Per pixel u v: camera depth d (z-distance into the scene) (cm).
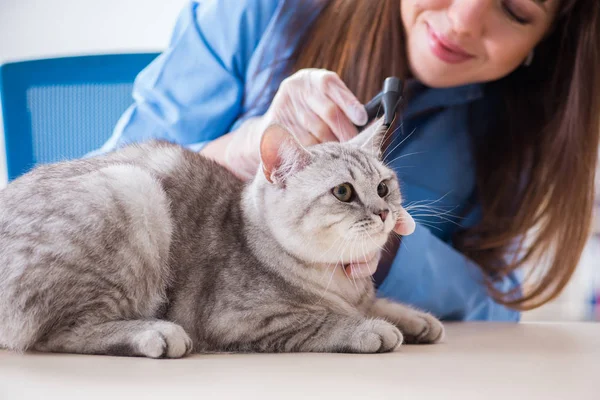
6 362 124
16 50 414
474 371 115
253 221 163
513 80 256
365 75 226
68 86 262
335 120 190
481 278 247
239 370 114
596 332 184
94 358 130
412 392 96
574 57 237
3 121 258
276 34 249
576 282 412
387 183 173
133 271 148
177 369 115
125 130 251
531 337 171
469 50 215
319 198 159
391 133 209
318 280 160
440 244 236
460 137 262
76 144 263
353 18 232
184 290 157
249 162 208
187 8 271
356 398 92
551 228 229
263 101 243
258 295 153
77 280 139
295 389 97
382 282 229
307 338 148
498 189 257
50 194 144
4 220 143
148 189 157
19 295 136
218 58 258
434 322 162
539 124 254
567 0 225
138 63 265
